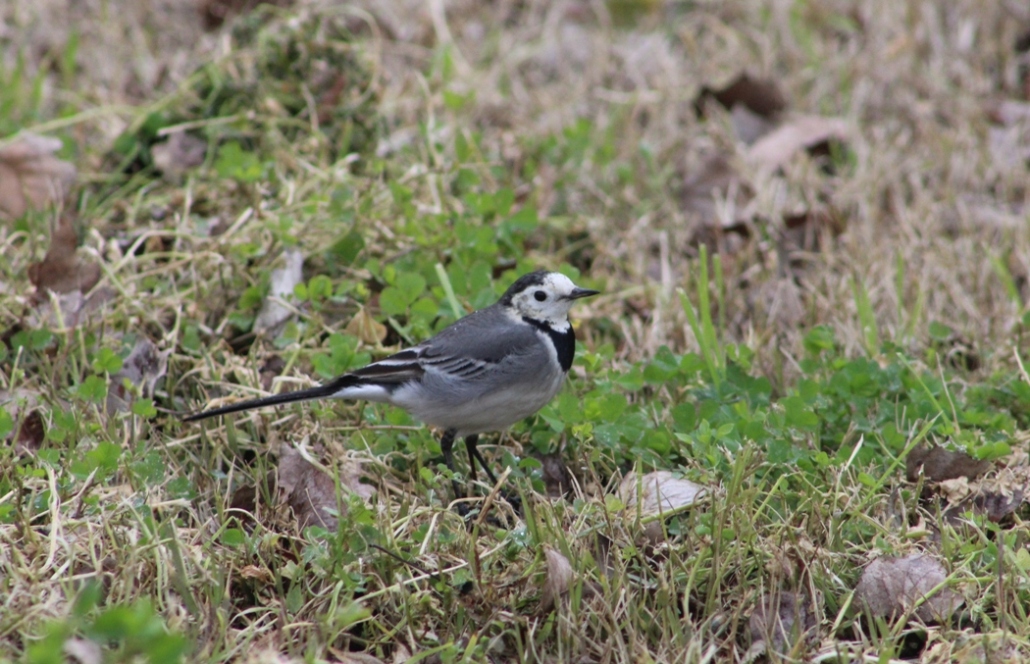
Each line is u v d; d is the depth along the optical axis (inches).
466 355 351.3
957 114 605.9
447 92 549.3
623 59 654.5
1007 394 394.6
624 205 532.7
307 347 415.2
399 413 383.6
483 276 431.8
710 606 298.7
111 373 384.8
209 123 519.5
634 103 610.5
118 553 302.2
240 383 397.1
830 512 327.3
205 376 398.0
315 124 526.0
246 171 479.5
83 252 437.1
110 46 640.4
